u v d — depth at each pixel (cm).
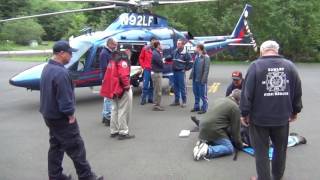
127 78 883
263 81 548
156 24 1591
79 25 4256
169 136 924
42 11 5644
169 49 1555
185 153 793
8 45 4691
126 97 890
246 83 559
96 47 1350
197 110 1203
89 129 998
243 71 2381
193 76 1190
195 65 1184
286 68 553
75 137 591
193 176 666
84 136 931
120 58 877
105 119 1036
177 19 3222
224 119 772
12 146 855
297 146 834
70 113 573
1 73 2323
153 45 1217
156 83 1212
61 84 569
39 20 5588
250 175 668
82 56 1328
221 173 679
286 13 3128
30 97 1492
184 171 691
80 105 1327
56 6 5738
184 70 1276
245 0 3147
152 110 1230
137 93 1530
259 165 566
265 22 3133
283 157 583
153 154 789
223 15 3244
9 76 2180
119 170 701
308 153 786
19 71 2430
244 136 793
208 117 778
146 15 1554
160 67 1208
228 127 777
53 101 578
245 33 2044
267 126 556
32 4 5694
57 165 616
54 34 5650
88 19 4184
